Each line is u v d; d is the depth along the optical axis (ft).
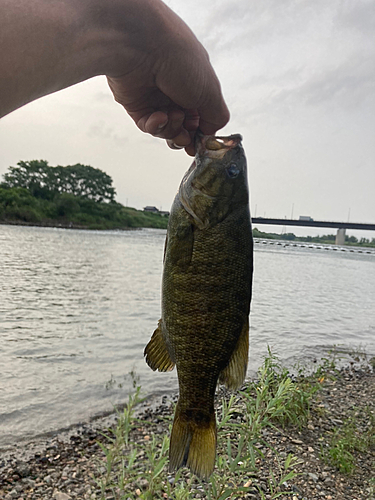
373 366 4.76
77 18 0.63
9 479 2.22
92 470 2.33
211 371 1.21
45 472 2.30
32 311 6.58
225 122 1.16
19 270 11.32
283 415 2.86
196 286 1.19
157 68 0.87
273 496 1.76
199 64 0.90
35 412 3.07
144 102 1.16
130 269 13.48
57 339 5.06
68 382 3.68
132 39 0.77
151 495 1.65
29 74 0.54
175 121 1.22
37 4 0.56
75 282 9.96
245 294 1.22
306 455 2.53
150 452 1.81
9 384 3.57
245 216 1.24
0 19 0.50
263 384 2.20
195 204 1.22
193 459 1.21
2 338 4.99
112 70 0.81
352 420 3.00
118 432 1.79
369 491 2.19
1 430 2.77
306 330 6.63
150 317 6.56
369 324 7.54
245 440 1.80
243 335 1.23
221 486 1.65
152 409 3.22
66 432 2.80
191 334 1.19
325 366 4.54
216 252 1.20
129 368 4.11
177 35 0.82
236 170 1.23
